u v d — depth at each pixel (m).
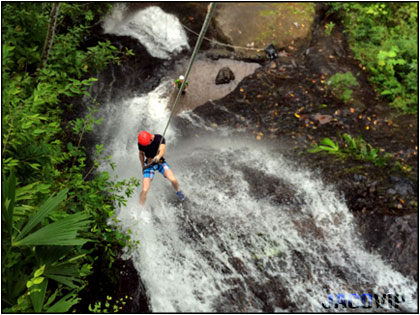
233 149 6.66
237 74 8.23
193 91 7.86
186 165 6.34
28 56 6.57
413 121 7.10
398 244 5.17
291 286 4.86
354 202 5.67
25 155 3.93
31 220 3.06
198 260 5.07
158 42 8.97
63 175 4.63
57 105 7.02
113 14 9.31
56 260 3.23
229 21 8.94
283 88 7.77
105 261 4.79
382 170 6.05
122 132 6.91
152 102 7.59
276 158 6.44
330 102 7.46
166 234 5.29
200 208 5.63
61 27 8.32
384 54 7.82
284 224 5.44
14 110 4.04
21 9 6.49
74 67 6.70
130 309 4.54
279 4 9.38
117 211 5.39
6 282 3.08
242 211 5.61
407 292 4.82
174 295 4.76
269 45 8.41
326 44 8.77
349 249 5.21
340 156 6.36
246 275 4.94
